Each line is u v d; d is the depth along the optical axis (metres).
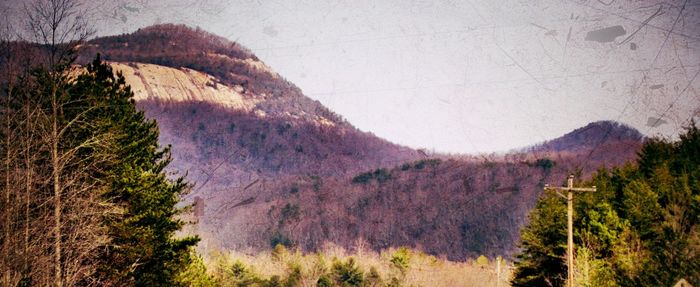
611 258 26.27
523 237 35.69
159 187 22.92
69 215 17.84
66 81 19.27
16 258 16.02
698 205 25.70
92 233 18.52
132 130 22.56
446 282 82.06
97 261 19.59
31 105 18.08
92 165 19.64
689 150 34.91
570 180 23.31
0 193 16.47
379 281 81.31
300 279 77.38
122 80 23.62
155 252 21.92
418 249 125.12
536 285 34.31
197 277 26.56
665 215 26.66
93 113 20.58
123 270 20.53
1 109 17.31
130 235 20.34
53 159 17.70
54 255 17.77
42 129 17.70
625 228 27.53
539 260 34.72
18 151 17.53
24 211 17.53
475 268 90.88
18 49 17.58
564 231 31.28
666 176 30.98
